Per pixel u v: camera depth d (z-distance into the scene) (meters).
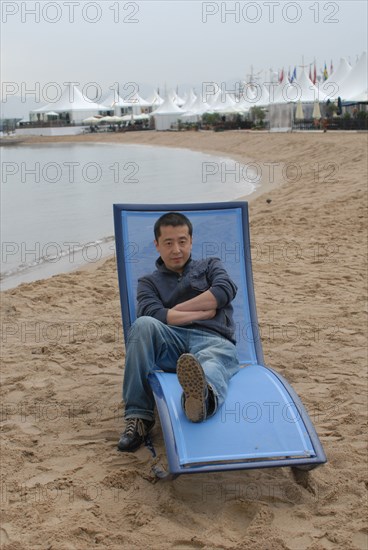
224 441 3.22
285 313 6.12
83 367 4.98
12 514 3.09
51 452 3.71
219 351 3.72
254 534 2.93
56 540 2.88
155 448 3.74
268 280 7.32
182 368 3.18
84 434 3.94
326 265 7.92
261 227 10.55
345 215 11.20
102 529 2.96
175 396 3.44
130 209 4.39
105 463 3.58
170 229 4.01
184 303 3.92
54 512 3.12
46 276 8.82
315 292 6.80
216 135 49.31
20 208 16.39
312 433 3.31
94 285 7.47
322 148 26.80
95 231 12.47
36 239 11.77
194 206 4.50
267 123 52.06
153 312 3.91
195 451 3.16
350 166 19.83
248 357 4.20
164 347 3.78
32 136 80.44
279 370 4.83
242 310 4.38
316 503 3.21
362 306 6.28
